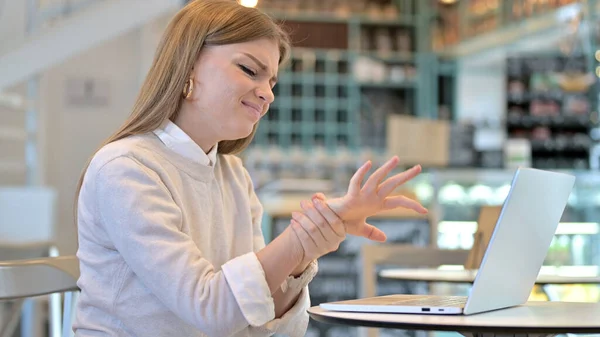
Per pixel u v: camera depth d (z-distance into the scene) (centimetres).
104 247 152
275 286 144
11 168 635
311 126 907
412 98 941
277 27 161
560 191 156
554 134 943
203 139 161
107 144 155
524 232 146
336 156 898
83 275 155
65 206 796
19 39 585
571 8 688
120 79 809
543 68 938
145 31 795
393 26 936
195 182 160
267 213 472
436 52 921
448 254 290
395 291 458
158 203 146
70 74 802
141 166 149
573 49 776
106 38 586
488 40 839
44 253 416
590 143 936
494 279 142
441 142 580
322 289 468
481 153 834
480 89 946
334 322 133
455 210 637
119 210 144
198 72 156
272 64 159
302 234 143
